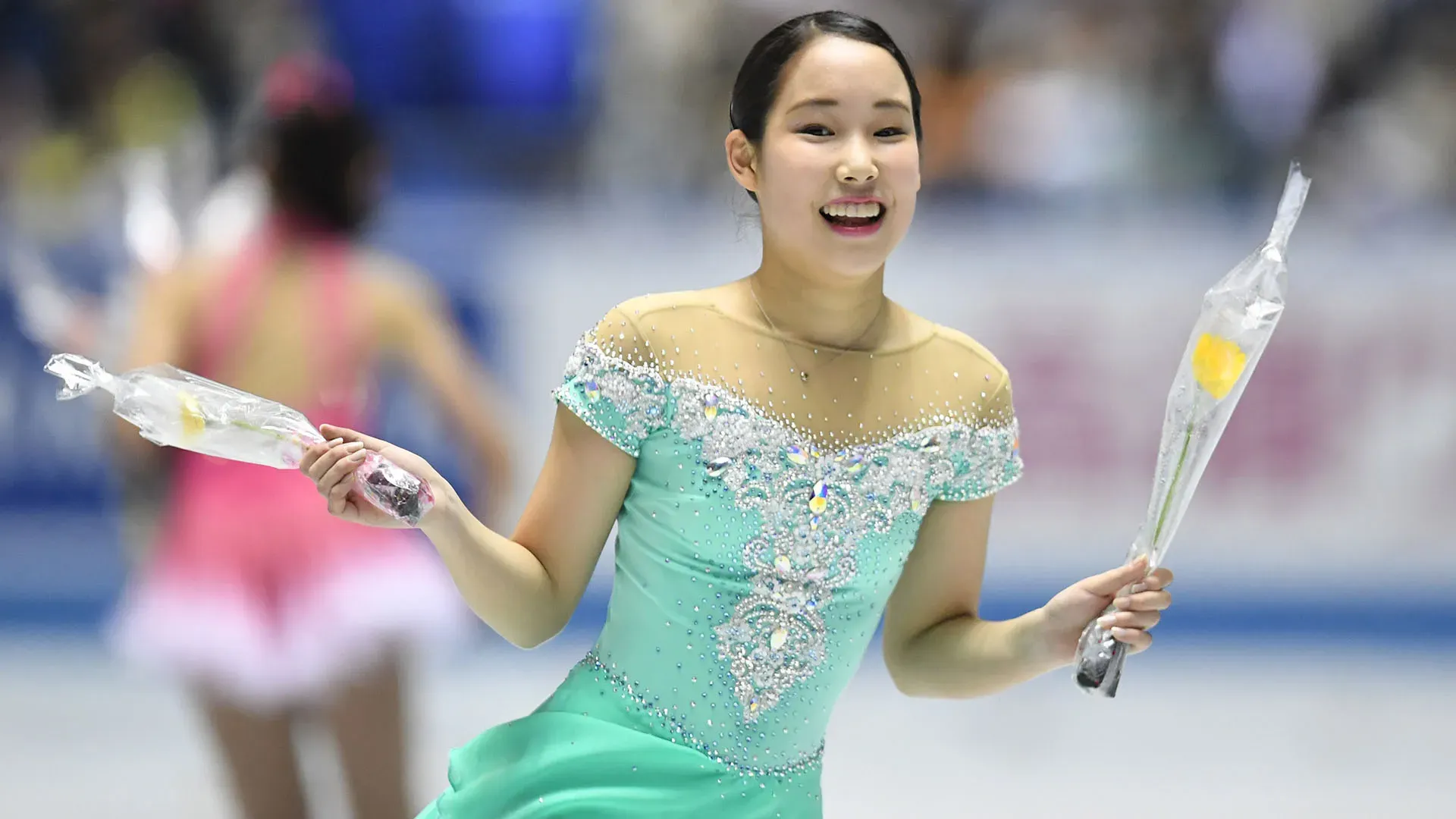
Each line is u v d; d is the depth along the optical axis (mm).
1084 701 22656
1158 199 27156
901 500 8984
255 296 13812
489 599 8508
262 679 12852
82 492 24328
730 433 8656
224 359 13781
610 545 24641
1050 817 17922
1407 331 24531
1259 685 23234
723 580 8711
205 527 13055
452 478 23156
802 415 8797
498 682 22859
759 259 24750
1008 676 9203
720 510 8664
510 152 27125
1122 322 24391
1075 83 27891
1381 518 24672
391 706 13117
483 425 14609
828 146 8562
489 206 25094
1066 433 24438
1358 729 21438
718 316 8844
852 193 8523
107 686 22484
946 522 9523
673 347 8703
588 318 24469
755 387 8750
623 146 27266
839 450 8844
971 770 19625
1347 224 25766
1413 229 25453
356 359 14062
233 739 13023
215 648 12805
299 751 13289
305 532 13047
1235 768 19828
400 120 27250
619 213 25922
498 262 24391
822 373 8898
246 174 14625
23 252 24047
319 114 13977
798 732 9039
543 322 24422
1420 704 22469
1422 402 24531
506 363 24344
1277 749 20578
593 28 27641
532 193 26953
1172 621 24812
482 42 27547
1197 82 28188
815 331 8953
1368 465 24609
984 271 24484
